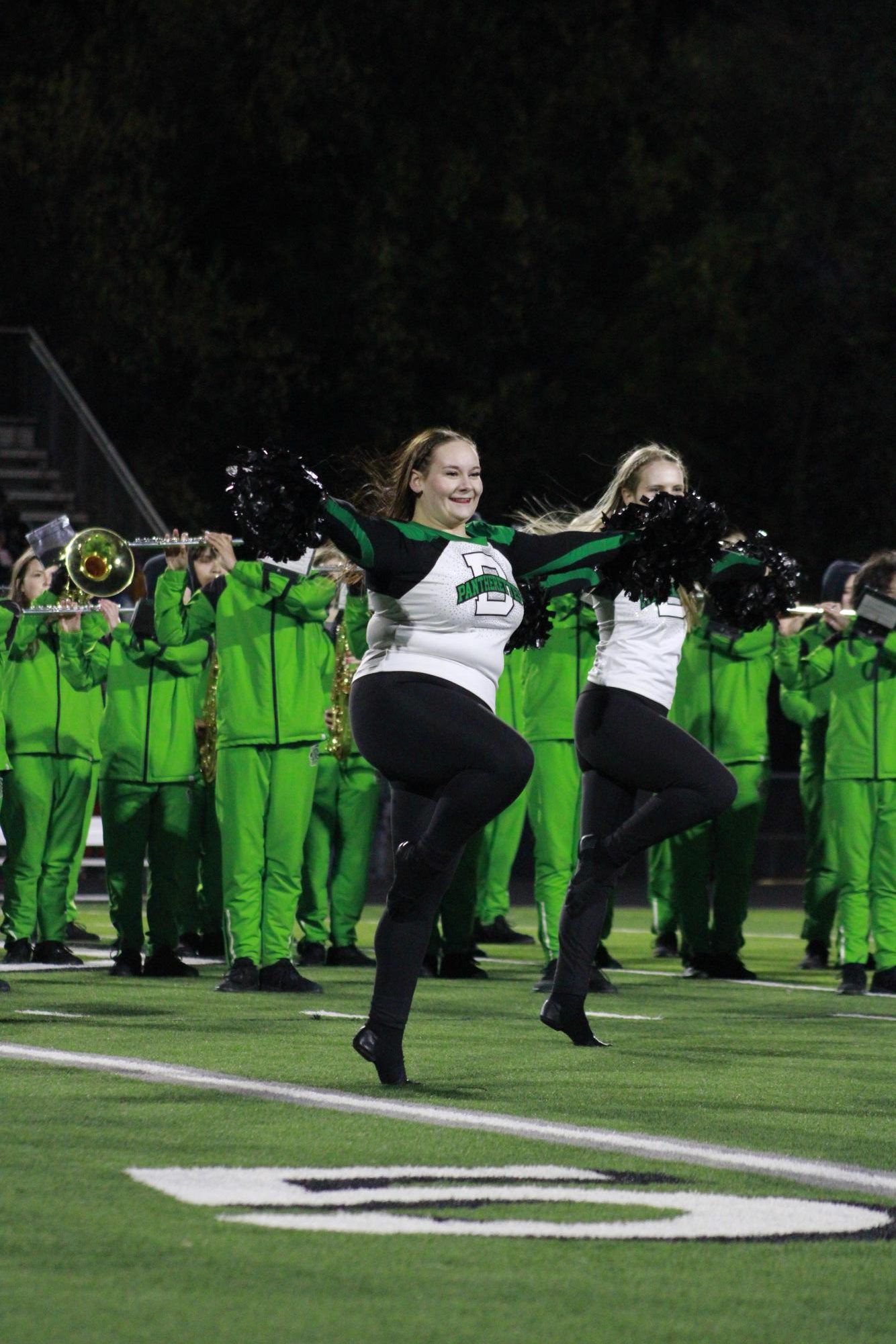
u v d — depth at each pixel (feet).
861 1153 28.84
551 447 160.25
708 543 36.04
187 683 57.98
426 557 32.81
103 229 144.56
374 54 161.68
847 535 175.83
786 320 175.22
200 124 154.20
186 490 147.43
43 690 60.70
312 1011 46.47
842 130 176.14
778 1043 42.39
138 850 57.82
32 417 130.62
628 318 166.40
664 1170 27.04
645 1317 20.18
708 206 173.37
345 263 158.61
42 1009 46.11
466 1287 21.04
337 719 61.57
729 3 181.06
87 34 152.97
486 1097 33.17
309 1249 22.41
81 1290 20.65
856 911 55.72
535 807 55.26
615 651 39.45
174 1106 31.32
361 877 63.10
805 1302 20.86
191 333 146.30
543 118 166.81
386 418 155.12
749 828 62.03
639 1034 43.55
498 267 160.25
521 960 68.54
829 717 58.44
